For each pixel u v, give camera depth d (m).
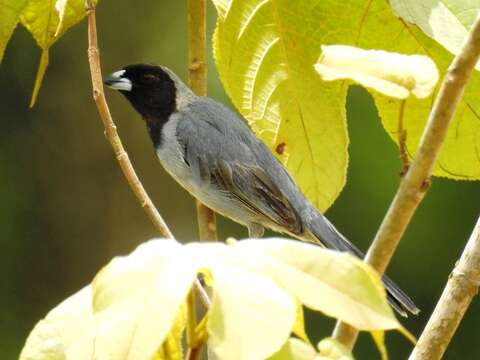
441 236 19.73
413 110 6.14
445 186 19.64
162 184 21.47
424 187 4.48
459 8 5.26
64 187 21.48
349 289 3.29
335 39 6.23
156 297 3.16
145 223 21.62
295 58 6.34
